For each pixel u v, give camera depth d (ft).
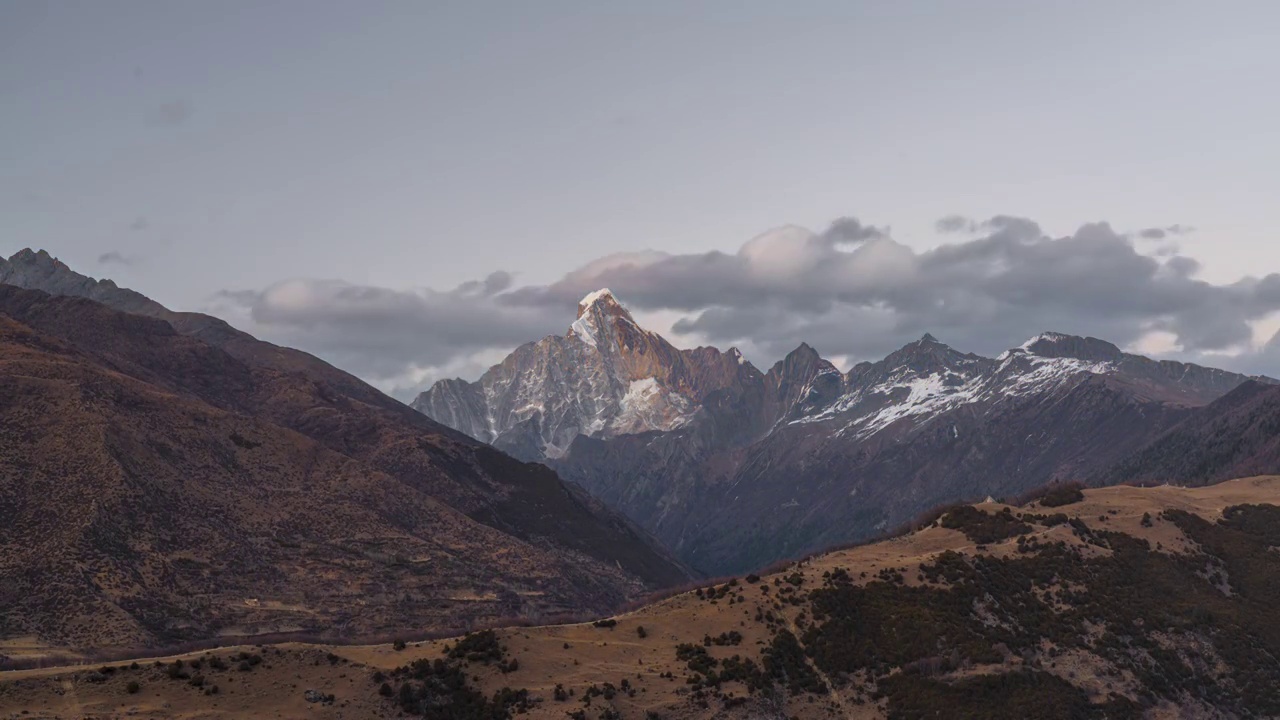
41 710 583.17
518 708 642.63
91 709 588.91
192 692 619.67
